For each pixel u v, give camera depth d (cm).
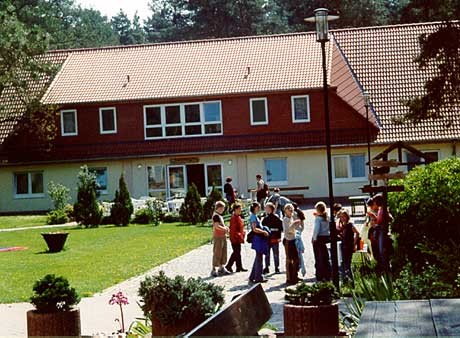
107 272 2520
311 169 5334
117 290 2156
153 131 5475
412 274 1451
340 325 1219
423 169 1825
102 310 1812
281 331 1259
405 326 623
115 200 4488
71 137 5528
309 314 1083
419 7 3512
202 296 1281
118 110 5491
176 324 1265
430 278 1348
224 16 10312
